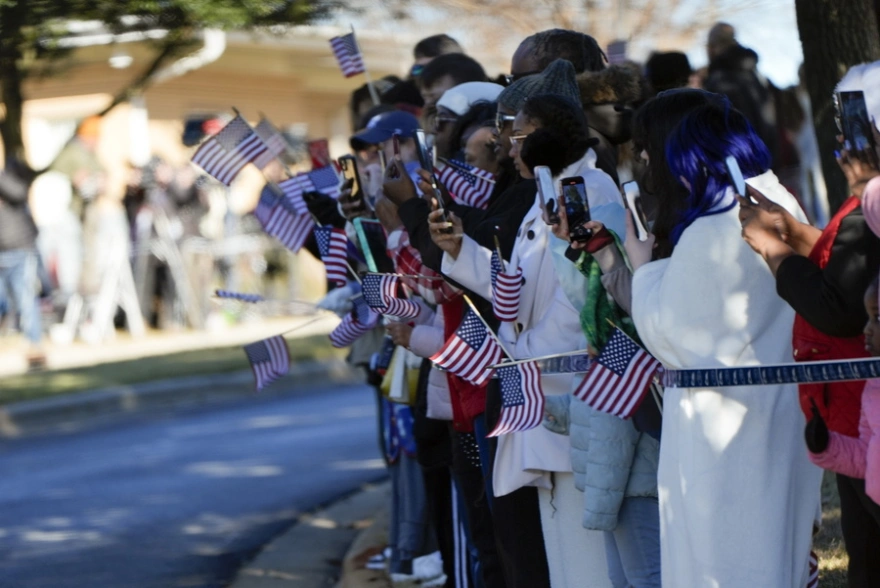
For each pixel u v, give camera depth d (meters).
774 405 5.90
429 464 9.65
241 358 27.06
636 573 7.04
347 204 9.45
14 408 22.53
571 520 7.48
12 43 16.73
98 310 31.39
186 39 19.61
